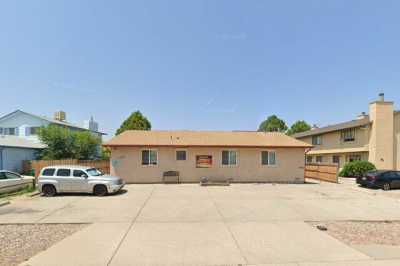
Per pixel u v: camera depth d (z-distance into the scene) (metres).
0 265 5.79
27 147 28.39
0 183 15.68
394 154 28.78
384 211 11.55
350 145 32.44
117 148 22.05
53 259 6.12
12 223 9.51
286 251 6.64
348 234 8.20
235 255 6.38
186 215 10.59
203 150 22.50
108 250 6.70
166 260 6.08
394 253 6.51
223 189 18.31
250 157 22.80
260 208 11.95
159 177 22.16
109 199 14.38
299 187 19.75
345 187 20.03
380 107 28.86
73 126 42.12
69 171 15.93
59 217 10.34
